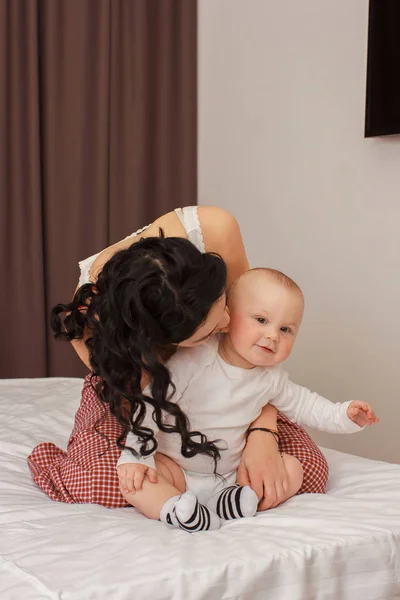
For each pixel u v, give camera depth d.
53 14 2.88
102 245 3.02
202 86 3.23
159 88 3.18
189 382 1.18
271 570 0.91
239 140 3.01
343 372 2.50
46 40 2.88
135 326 1.05
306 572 0.93
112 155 3.10
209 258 1.10
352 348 2.46
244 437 1.26
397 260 2.28
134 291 1.03
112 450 1.26
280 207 2.79
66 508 1.14
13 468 1.42
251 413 1.24
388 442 2.34
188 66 3.18
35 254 2.89
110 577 0.84
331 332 2.55
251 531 1.01
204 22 3.20
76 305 1.23
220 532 1.01
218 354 1.22
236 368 1.21
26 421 1.76
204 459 1.21
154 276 1.04
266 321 1.18
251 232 2.96
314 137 2.60
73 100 2.94
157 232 1.31
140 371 1.11
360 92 2.40
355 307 2.45
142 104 3.12
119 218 3.14
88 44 2.95
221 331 1.20
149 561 0.88
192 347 1.20
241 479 1.21
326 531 1.01
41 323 2.91
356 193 2.43
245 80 2.96
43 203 2.94
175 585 0.84
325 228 2.57
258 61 2.88
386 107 2.21
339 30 2.47
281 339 1.19
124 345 1.07
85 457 1.26
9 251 2.88
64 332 1.28
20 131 2.86
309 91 2.62
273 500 1.18
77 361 3.00
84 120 2.97
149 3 3.14
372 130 2.28
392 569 1.00
